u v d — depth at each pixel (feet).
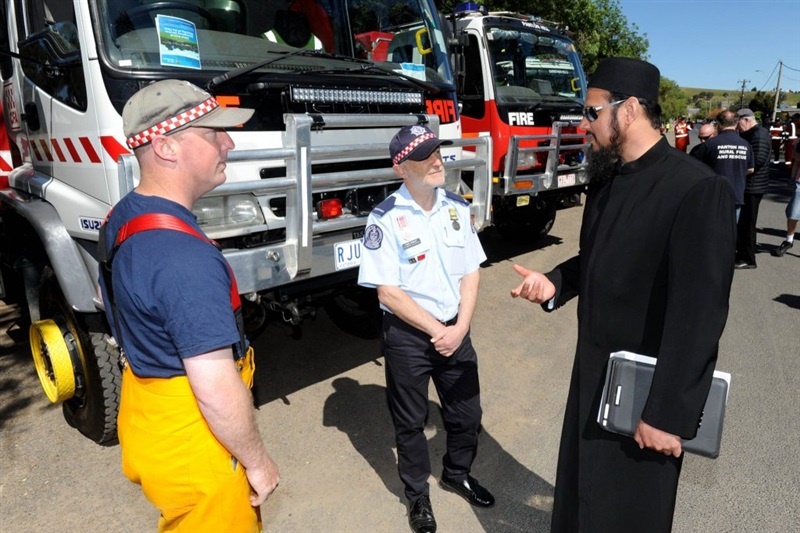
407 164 7.56
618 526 5.96
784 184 50.08
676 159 5.56
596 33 45.98
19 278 14.35
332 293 12.12
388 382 8.31
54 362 10.32
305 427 11.37
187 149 4.96
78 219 9.62
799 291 19.92
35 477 9.89
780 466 10.16
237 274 8.89
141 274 4.64
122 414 5.39
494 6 39.78
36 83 10.60
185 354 4.62
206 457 5.06
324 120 9.59
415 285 7.89
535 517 8.95
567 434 6.51
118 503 9.23
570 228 29.53
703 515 8.97
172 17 9.16
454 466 9.14
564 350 14.96
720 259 5.01
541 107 20.59
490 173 12.90
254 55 9.98
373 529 8.68
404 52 13.03
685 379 5.00
